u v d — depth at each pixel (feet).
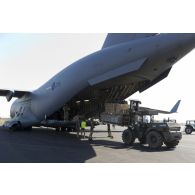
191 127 100.17
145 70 50.11
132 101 52.34
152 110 50.24
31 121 72.02
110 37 56.03
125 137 49.32
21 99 80.18
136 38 50.67
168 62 48.24
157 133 43.34
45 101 67.00
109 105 57.00
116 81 53.93
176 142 45.37
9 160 29.76
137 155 36.14
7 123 76.74
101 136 64.59
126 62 49.93
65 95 60.59
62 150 38.91
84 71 56.29
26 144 44.29
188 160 33.01
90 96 61.00
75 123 63.05
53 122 67.41
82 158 32.71
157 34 47.34
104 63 53.01
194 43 43.83
